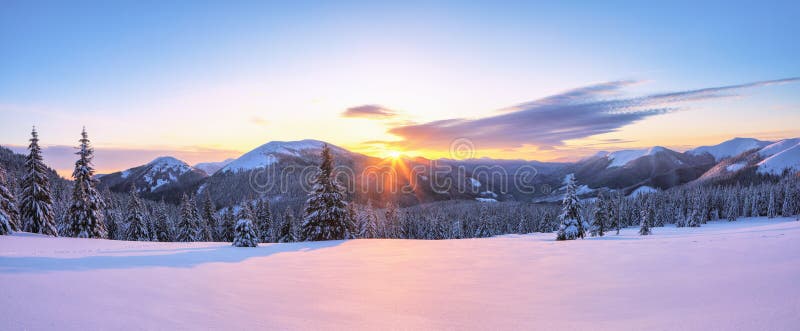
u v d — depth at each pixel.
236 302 7.20
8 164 99.88
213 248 24.27
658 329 5.34
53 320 4.63
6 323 4.31
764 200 122.50
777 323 4.94
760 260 11.41
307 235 37.00
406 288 10.11
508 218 123.19
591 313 6.88
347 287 10.14
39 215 36.16
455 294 9.21
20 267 8.96
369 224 58.44
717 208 125.44
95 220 37.31
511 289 9.95
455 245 27.22
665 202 130.62
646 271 11.80
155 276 9.66
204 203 68.12
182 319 5.43
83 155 37.31
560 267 14.22
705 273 10.24
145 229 51.81
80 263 11.08
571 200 40.00
